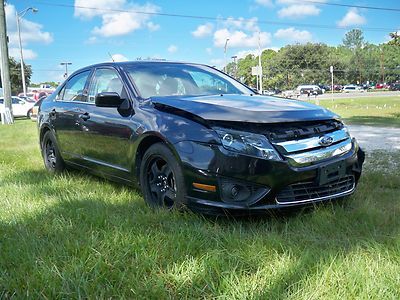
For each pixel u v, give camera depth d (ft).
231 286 7.70
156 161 12.47
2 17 60.59
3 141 33.32
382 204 12.87
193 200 11.11
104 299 7.47
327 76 323.37
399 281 7.68
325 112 12.46
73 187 15.52
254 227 10.82
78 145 16.65
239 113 11.19
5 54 60.34
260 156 10.53
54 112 18.44
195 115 11.52
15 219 11.53
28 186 15.74
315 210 11.36
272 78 313.12
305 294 7.40
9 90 60.03
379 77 335.47
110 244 9.51
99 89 15.92
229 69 282.77
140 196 13.93
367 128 37.93
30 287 7.79
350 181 12.71
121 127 13.70
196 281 7.93
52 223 11.17
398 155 21.89
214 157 10.68
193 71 16.15
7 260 8.94
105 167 15.06
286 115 11.32
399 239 9.52
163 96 13.76
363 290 7.43
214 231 10.41
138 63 15.74
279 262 8.64
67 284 7.80
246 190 10.66
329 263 8.43
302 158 10.91
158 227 10.78
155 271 8.38
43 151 20.20
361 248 9.27
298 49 320.50
